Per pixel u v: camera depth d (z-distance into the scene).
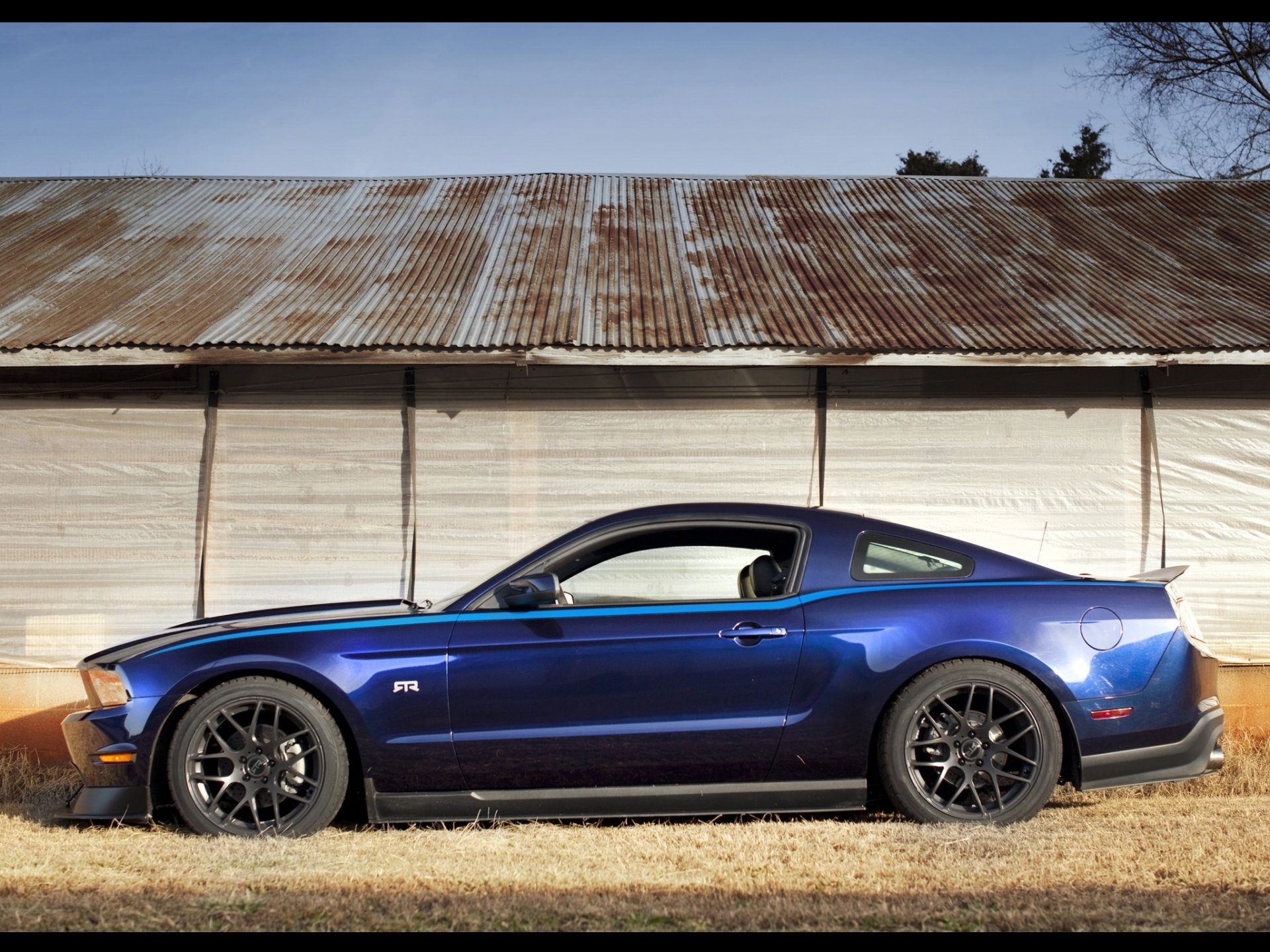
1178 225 9.59
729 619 4.97
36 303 7.46
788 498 7.40
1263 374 7.46
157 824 5.14
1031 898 3.83
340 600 7.33
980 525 7.41
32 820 5.39
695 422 7.43
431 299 7.62
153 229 9.34
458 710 4.89
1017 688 4.89
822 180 11.12
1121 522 7.42
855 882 4.06
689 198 10.39
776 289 7.93
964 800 5.01
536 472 7.41
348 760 5.00
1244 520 7.41
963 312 7.42
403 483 7.38
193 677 4.95
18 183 10.95
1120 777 4.91
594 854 4.48
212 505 7.36
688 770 4.93
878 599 5.02
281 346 6.66
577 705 4.91
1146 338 6.85
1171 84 20.28
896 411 7.44
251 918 3.68
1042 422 7.45
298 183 10.87
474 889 4.02
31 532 7.33
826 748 4.92
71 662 7.28
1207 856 4.37
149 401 7.38
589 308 7.44
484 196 10.40
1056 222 9.68
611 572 5.18
